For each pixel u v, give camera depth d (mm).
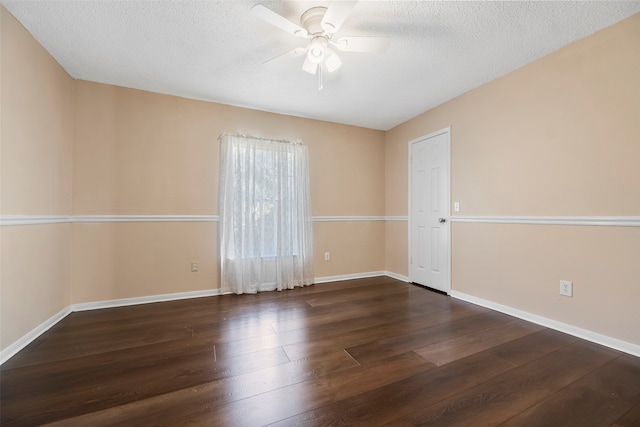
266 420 1279
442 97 3205
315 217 3891
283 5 1828
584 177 2139
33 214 2117
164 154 3068
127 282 2910
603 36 2033
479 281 2936
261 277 3457
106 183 2836
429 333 2221
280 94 3107
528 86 2502
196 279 3207
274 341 2078
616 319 1971
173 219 3094
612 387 1533
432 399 1427
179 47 2260
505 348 1971
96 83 2807
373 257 4324
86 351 1918
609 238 2010
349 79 2775
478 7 1827
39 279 2182
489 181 2838
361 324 2406
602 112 2043
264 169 3486
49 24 1971
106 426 1237
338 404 1389
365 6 1823
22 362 1773
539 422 1277
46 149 2285
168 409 1349
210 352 1909
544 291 2383
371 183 4309
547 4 1794
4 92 1815
